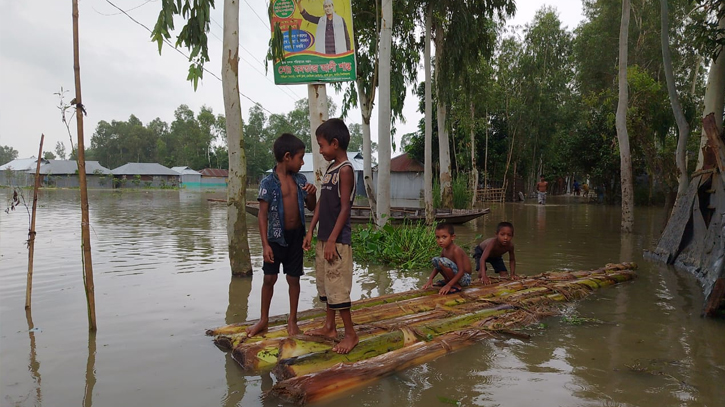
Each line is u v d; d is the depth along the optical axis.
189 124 81.44
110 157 90.19
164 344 3.89
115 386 3.08
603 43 26.44
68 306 5.01
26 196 31.20
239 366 3.45
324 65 8.24
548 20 28.53
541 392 2.99
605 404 2.83
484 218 17.30
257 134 74.50
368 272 7.31
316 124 8.47
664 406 2.80
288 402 2.88
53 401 2.86
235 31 6.78
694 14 20.20
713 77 8.55
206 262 7.75
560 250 9.50
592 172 26.25
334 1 8.12
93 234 11.41
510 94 29.36
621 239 11.27
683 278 6.74
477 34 14.34
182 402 2.87
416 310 4.65
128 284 6.11
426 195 13.69
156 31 6.24
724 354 3.67
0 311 4.81
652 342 3.96
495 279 5.95
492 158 30.84
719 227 6.27
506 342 3.97
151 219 15.67
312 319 4.31
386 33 9.82
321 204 3.64
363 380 3.11
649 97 18.19
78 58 4.14
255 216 16.77
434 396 2.95
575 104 31.94
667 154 19.56
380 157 10.02
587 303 5.29
